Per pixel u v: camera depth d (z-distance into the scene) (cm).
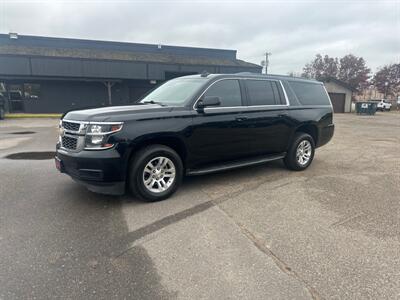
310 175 545
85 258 262
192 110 412
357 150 835
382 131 1384
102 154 344
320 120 591
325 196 429
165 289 222
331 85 3206
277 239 300
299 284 229
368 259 264
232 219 346
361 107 3012
